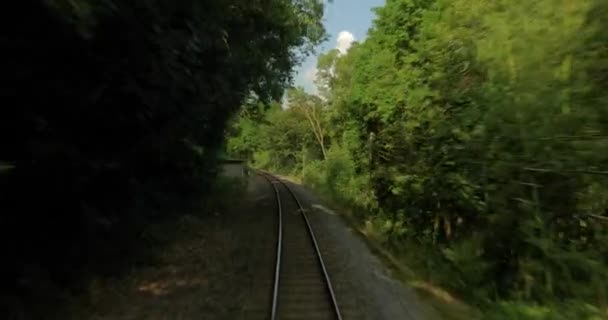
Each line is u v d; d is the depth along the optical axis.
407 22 21.02
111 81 10.75
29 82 8.96
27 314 9.47
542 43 8.88
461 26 13.02
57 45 8.72
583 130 8.26
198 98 16.03
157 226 19.02
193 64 13.98
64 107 10.02
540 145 9.29
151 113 12.85
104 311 10.95
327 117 57.62
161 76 12.02
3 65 8.44
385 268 16.73
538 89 8.98
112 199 13.73
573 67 8.10
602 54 7.87
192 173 24.08
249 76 26.84
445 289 15.01
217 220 24.84
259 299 12.35
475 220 15.53
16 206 10.20
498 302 11.91
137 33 10.27
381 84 22.02
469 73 13.02
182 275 14.42
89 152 11.42
